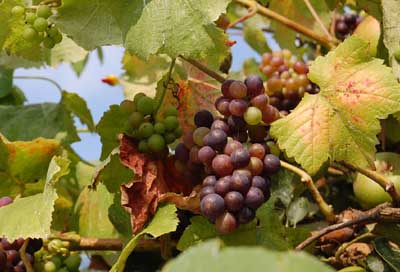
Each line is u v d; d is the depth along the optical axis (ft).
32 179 3.01
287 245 2.58
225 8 2.61
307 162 2.53
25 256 2.68
